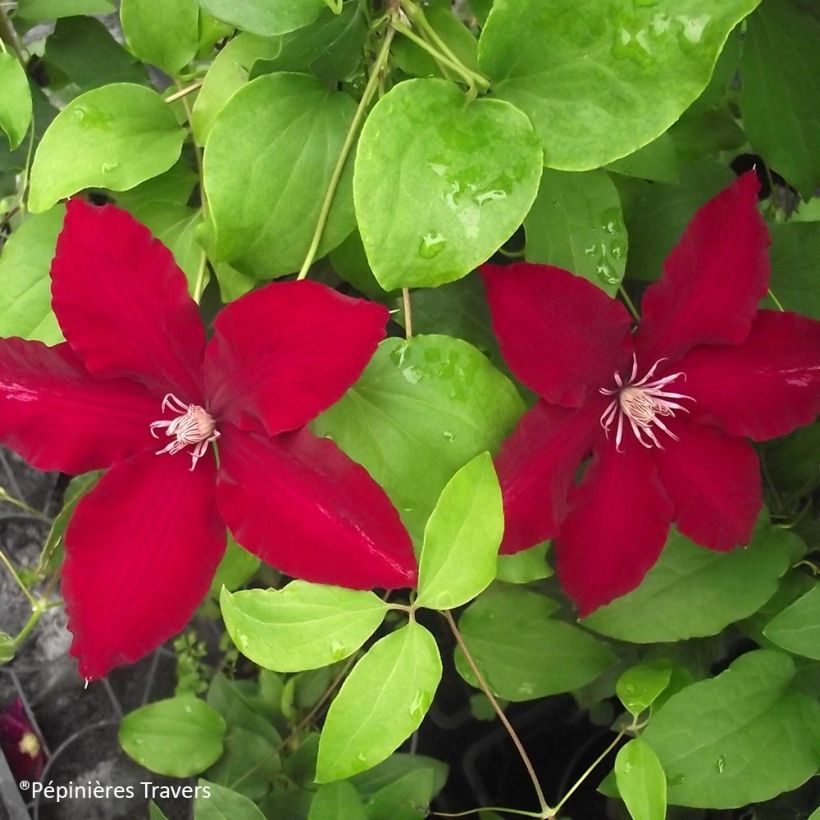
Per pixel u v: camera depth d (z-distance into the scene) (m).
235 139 0.35
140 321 0.35
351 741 0.34
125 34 0.40
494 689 0.46
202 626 0.73
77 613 0.36
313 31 0.34
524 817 0.62
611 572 0.38
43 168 0.38
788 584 0.46
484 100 0.33
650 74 0.32
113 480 0.36
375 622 0.34
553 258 0.39
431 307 0.43
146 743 0.55
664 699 0.44
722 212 0.37
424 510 0.36
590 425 0.38
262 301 0.33
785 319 0.38
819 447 0.49
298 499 0.35
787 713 0.41
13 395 0.35
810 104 0.42
